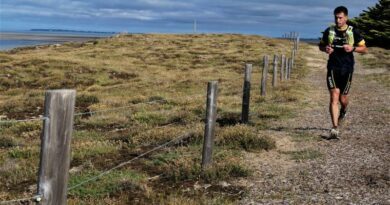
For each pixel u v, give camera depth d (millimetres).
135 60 49656
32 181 8375
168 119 14328
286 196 6887
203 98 19266
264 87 18484
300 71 35344
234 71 39719
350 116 14094
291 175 7996
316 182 7551
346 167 8406
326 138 10906
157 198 6902
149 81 32469
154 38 82125
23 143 11867
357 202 6539
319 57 52531
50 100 4188
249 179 7820
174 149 10055
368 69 38406
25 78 34531
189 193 7176
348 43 10211
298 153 9477
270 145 9852
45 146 4227
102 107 18562
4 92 29109
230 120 13164
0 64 38531
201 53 57031
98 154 9953
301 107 16031
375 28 70938
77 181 7789
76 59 44562
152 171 8531
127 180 7660
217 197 6871
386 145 10109
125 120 14719
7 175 8656
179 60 50250
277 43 75938
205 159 8117
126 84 30922
